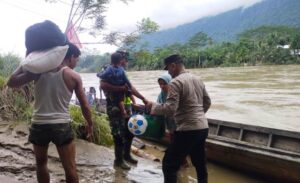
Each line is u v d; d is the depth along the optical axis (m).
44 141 3.31
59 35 3.25
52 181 4.58
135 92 5.38
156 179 5.15
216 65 91.81
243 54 87.50
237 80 33.84
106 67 5.39
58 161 5.29
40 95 3.25
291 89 22.81
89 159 5.58
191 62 93.44
